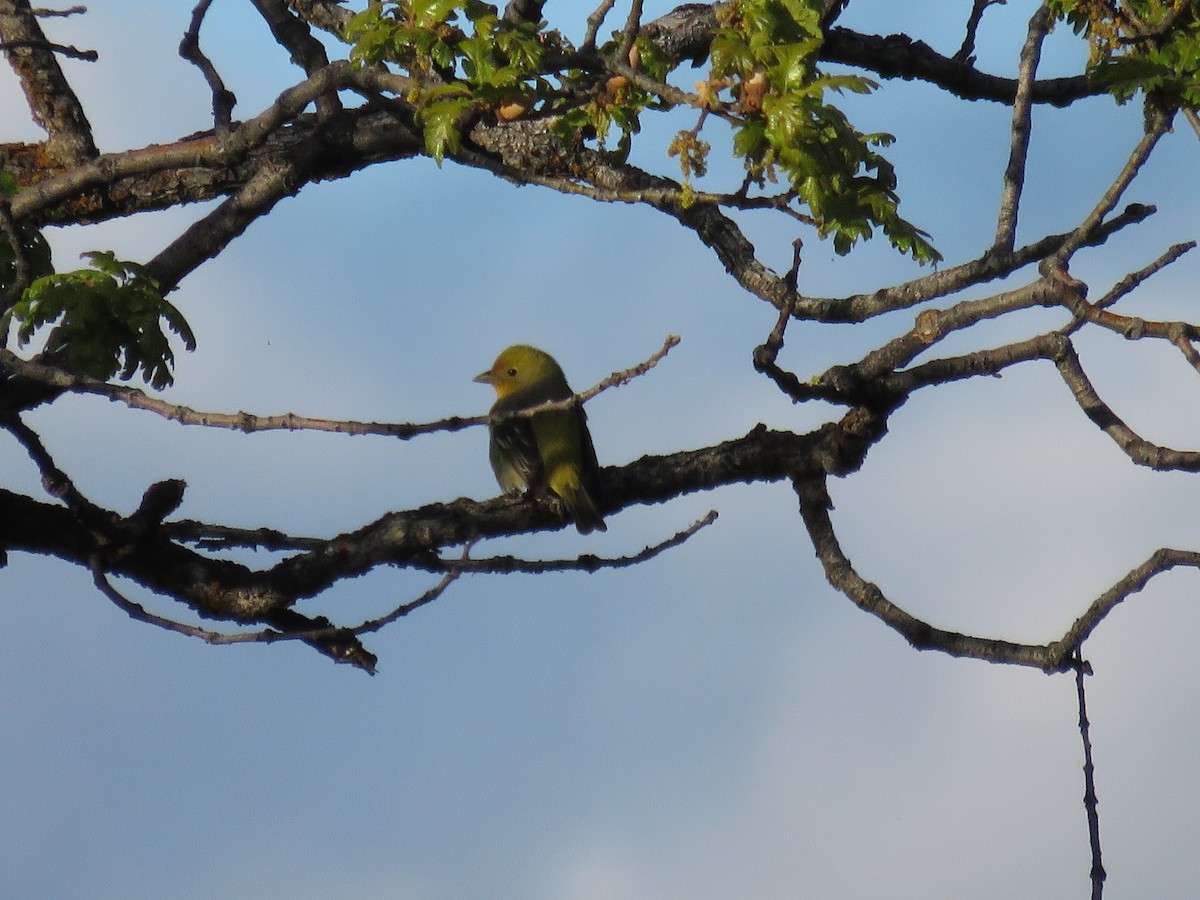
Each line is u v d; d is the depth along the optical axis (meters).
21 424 11.27
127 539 11.87
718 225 12.69
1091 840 9.43
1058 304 9.46
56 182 12.43
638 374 8.38
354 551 12.04
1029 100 10.58
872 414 11.59
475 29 10.16
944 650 11.30
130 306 11.21
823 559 12.14
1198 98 11.21
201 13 12.40
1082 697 10.02
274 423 8.84
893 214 9.96
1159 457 10.09
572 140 10.58
